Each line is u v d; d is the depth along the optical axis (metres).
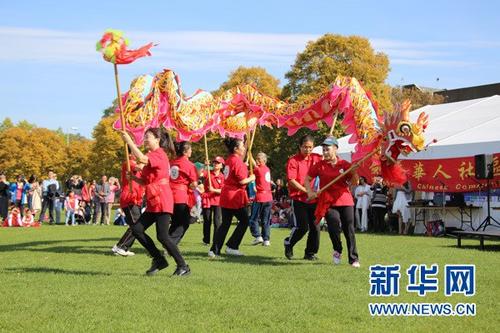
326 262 10.14
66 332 5.28
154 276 8.19
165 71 11.95
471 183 18.19
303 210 10.42
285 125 13.62
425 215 19.23
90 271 8.74
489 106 23.22
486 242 15.02
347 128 11.89
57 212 25.52
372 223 20.97
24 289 7.21
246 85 13.63
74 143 73.50
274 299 6.70
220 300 6.59
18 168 70.00
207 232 13.59
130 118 11.43
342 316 5.96
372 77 38.31
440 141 19.14
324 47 38.75
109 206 25.12
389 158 9.36
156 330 5.34
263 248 12.95
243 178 11.06
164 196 8.00
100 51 8.29
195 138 12.67
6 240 15.03
